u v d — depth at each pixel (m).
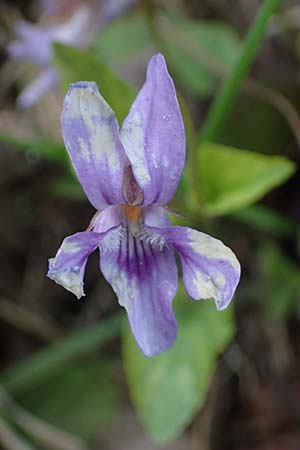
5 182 0.15
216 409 0.14
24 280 0.15
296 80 0.14
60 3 0.14
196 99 0.14
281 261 0.13
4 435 0.13
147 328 0.10
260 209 0.13
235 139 0.14
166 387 0.12
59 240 0.15
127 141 0.10
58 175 0.15
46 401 0.14
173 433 0.12
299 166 0.14
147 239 0.10
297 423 0.14
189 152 0.12
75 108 0.10
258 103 0.14
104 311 0.14
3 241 0.15
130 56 0.15
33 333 0.14
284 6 0.14
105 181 0.10
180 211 0.12
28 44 0.14
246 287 0.14
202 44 0.14
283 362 0.14
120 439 0.14
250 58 0.12
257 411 0.14
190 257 0.10
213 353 0.12
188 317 0.13
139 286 0.10
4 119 0.15
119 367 0.14
